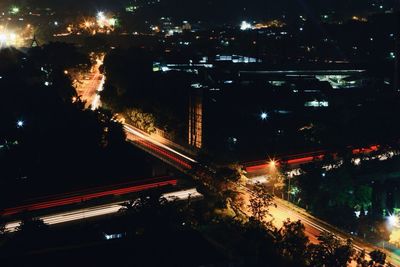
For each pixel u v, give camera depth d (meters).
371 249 78.31
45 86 168.25
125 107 164.00
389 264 69.81
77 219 78.50
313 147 129.50
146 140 137.00
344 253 63.59
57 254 58.62
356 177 104.25
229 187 84.94
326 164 104.06
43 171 107.12
